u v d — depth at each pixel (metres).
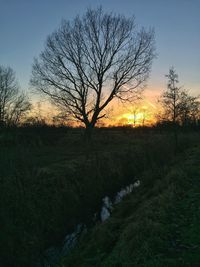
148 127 54.94
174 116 29.19
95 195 17.53
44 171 16.30
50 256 11.23
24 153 17.14
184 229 8.88
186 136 35.97
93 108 38.19
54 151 26.88
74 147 30.81
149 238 8.31
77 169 18.62
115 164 22.61
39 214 12.88
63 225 13.61
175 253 7.62
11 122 36.28
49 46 38.19
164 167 19.16
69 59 37.72
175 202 11.31
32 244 11.38
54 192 14.72
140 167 24.59
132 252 7.95
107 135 41.16
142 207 11.45
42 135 33.56
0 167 13.76
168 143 31.48
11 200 12.26
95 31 37.47
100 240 10.02
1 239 10.62
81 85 37.94
